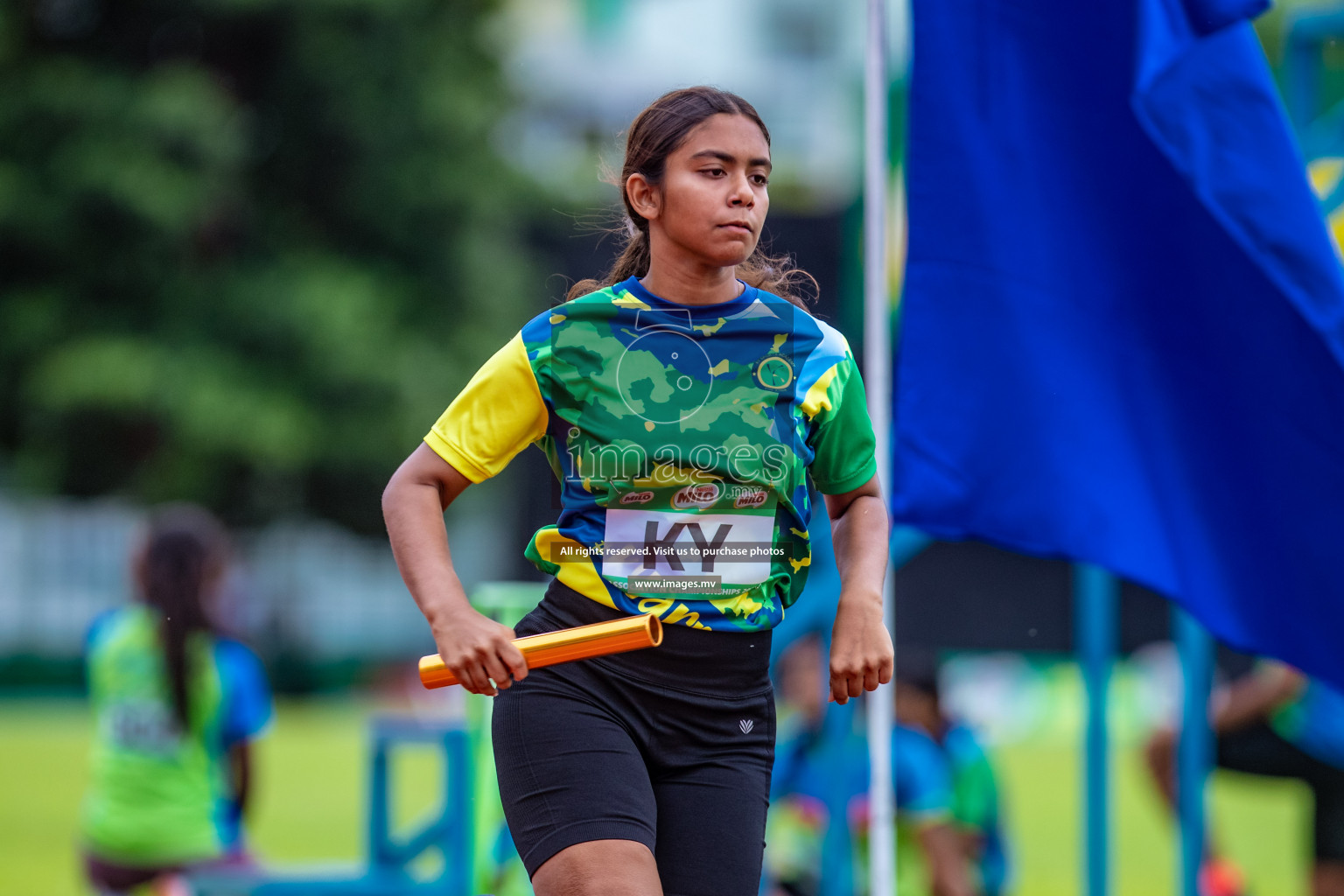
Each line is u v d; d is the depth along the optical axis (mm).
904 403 11648
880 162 11648
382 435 64750
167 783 17047
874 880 10984
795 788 16062
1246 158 11148
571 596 7895
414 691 64625
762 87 114188
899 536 13609
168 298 63312
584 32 112188
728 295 8062
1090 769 13547
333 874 14125
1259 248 11133
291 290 63562
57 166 61344
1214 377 11578
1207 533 11609
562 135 105188
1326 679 11391
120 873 17031
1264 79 11148
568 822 7406
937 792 15273
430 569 7617
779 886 16000
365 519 70250
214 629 17391
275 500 69875
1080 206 11758
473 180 68062
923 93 11812
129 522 79938
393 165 67000
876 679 7828
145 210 61000
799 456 7914
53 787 34750
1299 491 11406
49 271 63406
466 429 7898
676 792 7770
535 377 7887
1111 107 11695
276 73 66750
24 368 63094
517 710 7754
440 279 68750
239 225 66812
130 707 17109
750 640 7895
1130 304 11719
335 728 56125
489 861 13531
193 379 61625
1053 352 11656
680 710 7773
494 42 71000
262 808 32250
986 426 11633
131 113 61719
